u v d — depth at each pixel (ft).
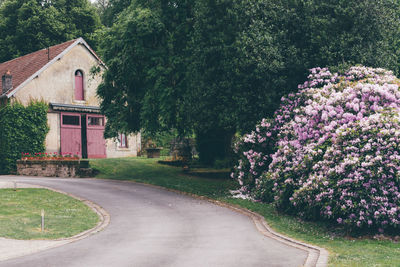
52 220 47.73
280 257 31.78
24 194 63.26
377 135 39.42
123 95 86.69
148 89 79.77
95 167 95.96
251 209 54.49
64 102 110.83
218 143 101.04
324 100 47.73
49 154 105.50
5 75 103.45
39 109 104.94
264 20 63.87
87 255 33.01
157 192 70.33
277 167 51.80
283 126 55.93
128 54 78.79
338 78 55.52
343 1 60.23
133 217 51.24
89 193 68.03
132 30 77.20
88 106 114.73
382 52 61.93
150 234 41.75
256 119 64.44
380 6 60.95
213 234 41.39
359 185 38.52
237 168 66.64
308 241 37.52
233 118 65.10
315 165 43.37
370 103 45.44
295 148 50.80
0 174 101.71
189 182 79.30
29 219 47.32
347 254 31.99
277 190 51.29
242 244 36.76
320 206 45.27
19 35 135.95
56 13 137.90
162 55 77.46
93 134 116.67
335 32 60.70
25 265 29.84
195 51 67.31
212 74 65.72
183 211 54.90
